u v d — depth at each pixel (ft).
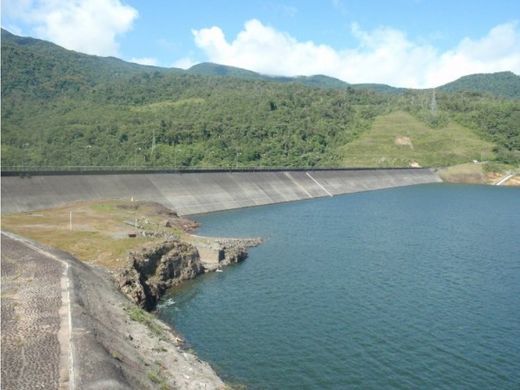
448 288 204.54
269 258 251.19
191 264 218.38
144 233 236.63
